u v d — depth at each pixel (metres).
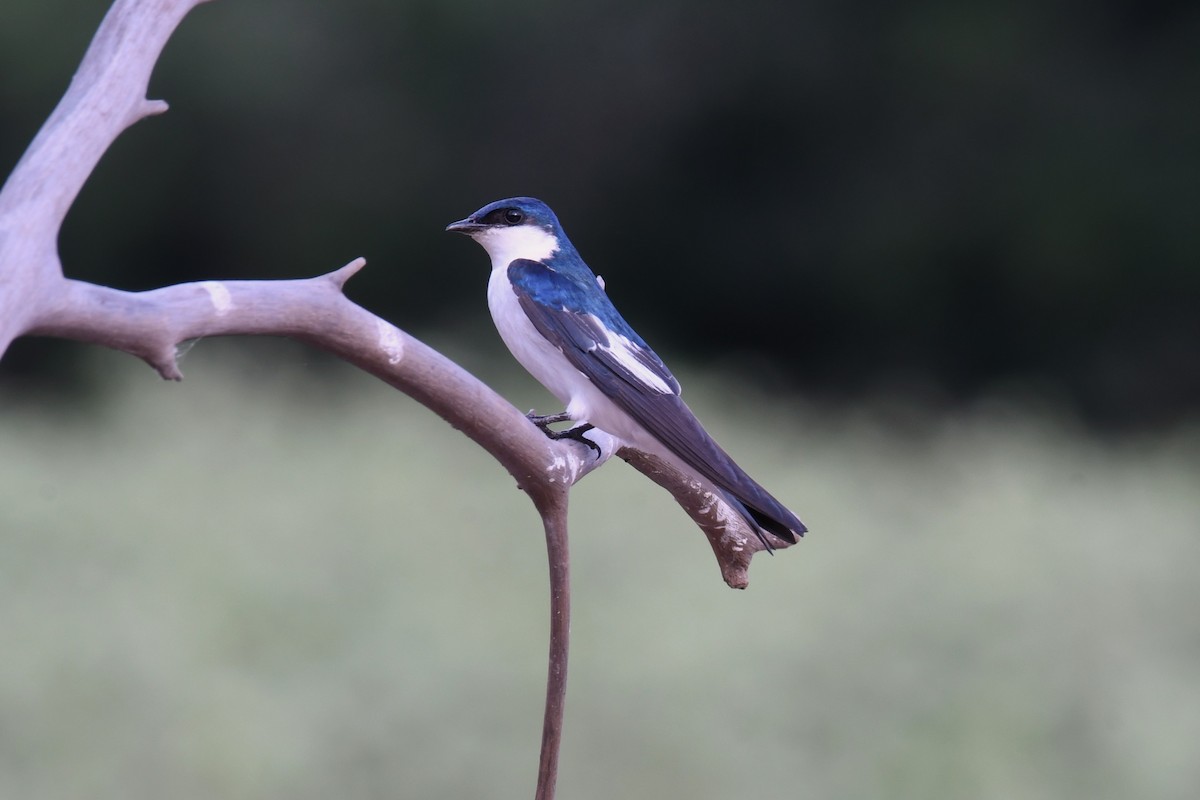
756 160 26.64
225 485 12.03
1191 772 8.41
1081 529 12.27
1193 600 10.53
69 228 24.45
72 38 22.08
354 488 11.95
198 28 23.86
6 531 10.12
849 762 8.27
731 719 8.40
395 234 25.41
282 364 17.36
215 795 7.61
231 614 8.95
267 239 25.08
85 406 18.28
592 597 9.90
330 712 8.16
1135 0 24.91
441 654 8.62
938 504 13.81
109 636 8.40
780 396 21.86
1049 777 8.31
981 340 26.06
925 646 9.27
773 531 4.57
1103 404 25.20
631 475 12.29
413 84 25.11
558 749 3.51
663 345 26.92
